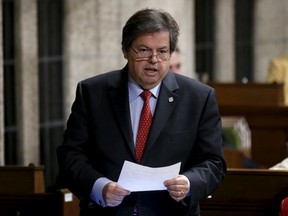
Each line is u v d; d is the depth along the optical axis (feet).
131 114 33.19
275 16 98.07
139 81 32.42
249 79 97.25
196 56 90.43
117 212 33.04
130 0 75.31
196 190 32.09
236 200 40.27
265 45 97.40
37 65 70.59
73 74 73.92
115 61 75.41
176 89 33.30
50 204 42.93
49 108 72.69
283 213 36.94
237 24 95.55
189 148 33.17
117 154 32.83
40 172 43.34
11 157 69.41
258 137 64.08
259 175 40.04
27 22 69.56
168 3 77.92
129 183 31.89
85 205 33.55
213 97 33.63
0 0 63.62
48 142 72.59
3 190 43.27
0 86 63.82
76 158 33.09
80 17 73.92
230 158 61.57
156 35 31.68
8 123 69.05
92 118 33.27
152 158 32.68
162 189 31.96
